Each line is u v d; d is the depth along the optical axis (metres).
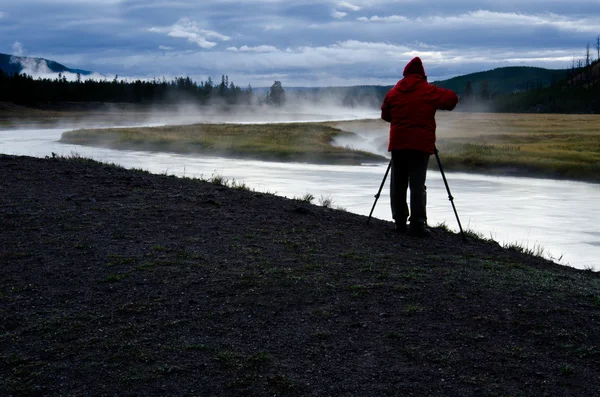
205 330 3.98
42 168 10.77
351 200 16.70
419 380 3.35
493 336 3.96
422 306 4.45
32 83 168.50
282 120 152.75
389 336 3.91
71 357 3.57
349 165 31.23
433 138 7.36
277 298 4.57
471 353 3.70
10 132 74.75
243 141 43.66
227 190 9.97
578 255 10.07
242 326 4.05
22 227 6.49
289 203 9.34
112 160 31.94
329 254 5.97
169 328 4.00
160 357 3.58
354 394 3.20
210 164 30.39
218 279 4.96
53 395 3.17
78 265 5.28
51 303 4.42
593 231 12.48
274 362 3.54
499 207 16.33
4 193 8.28
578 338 3.93
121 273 5.07
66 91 185.50
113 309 4.31
